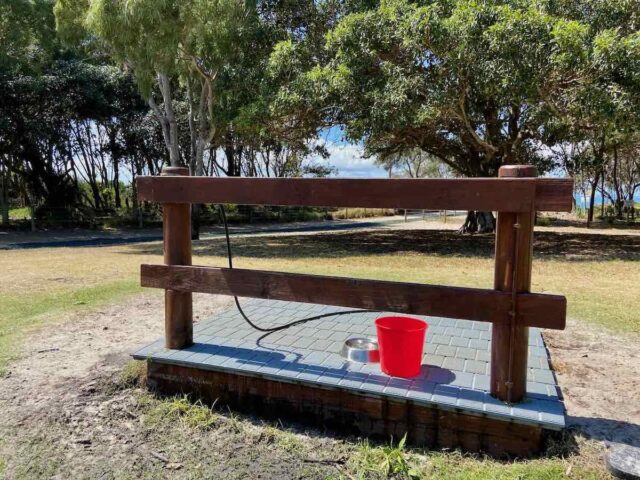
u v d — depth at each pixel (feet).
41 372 8.73
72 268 21.39
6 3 43.04
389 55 29.12
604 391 7.95
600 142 36.29
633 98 23.88
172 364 7.93
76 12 34.78
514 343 6.39
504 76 24.64
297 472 5.95
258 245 33.83
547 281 18.61
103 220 58.13
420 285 6.76
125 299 14.48
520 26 24.02
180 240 8.19
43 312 12.93
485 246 32.04
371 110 27.73
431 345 8.80
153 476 5.85
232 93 34.06
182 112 52.42
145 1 29.27
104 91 54.80
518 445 6.24
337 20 34.42
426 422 6.59
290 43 31.19
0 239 42.63
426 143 39.27
